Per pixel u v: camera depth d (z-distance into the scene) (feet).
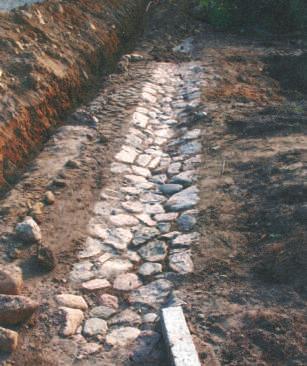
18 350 11.96
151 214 17.58
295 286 13.21
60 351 12.05
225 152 20.52
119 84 28.02
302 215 15.43
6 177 18.53
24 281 14.06
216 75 29.53
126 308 13.62
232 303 13.00
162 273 14.71
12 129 19.77
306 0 42.52
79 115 23.48
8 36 23.84
